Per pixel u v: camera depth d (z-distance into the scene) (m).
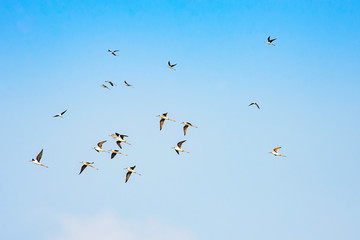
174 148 98.19
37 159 93.25
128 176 97.25
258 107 103.69
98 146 96.81
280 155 99.81
